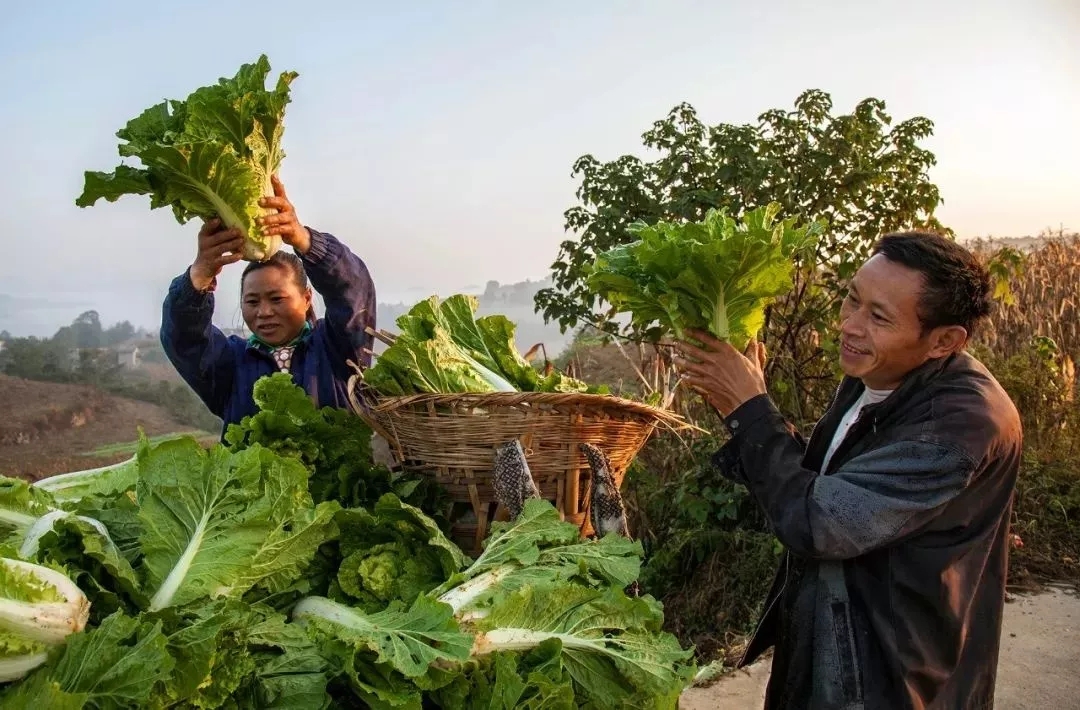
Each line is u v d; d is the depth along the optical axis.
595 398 2.50
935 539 2.01
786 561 2.45
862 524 1.94
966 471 1.92
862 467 2.02
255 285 3.35
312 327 3.57
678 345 2.34
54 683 1.44
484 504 2.59
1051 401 7.96
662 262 2.19
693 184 6.56
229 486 1.99
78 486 2.63
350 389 2.68
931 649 2.02
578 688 2.11
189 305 2.98
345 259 3.14
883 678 2.05
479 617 2.02
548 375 3.04
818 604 2.16
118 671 1.54
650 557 6.04
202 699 1.67
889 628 2.03
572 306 6.98
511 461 2.41
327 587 2.28
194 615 1.77
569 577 2.25
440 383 2.74
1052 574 5.76
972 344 8.78
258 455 2.05
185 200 2.38
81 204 2.35
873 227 6.48
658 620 2.30
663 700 2.16
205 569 1.89
